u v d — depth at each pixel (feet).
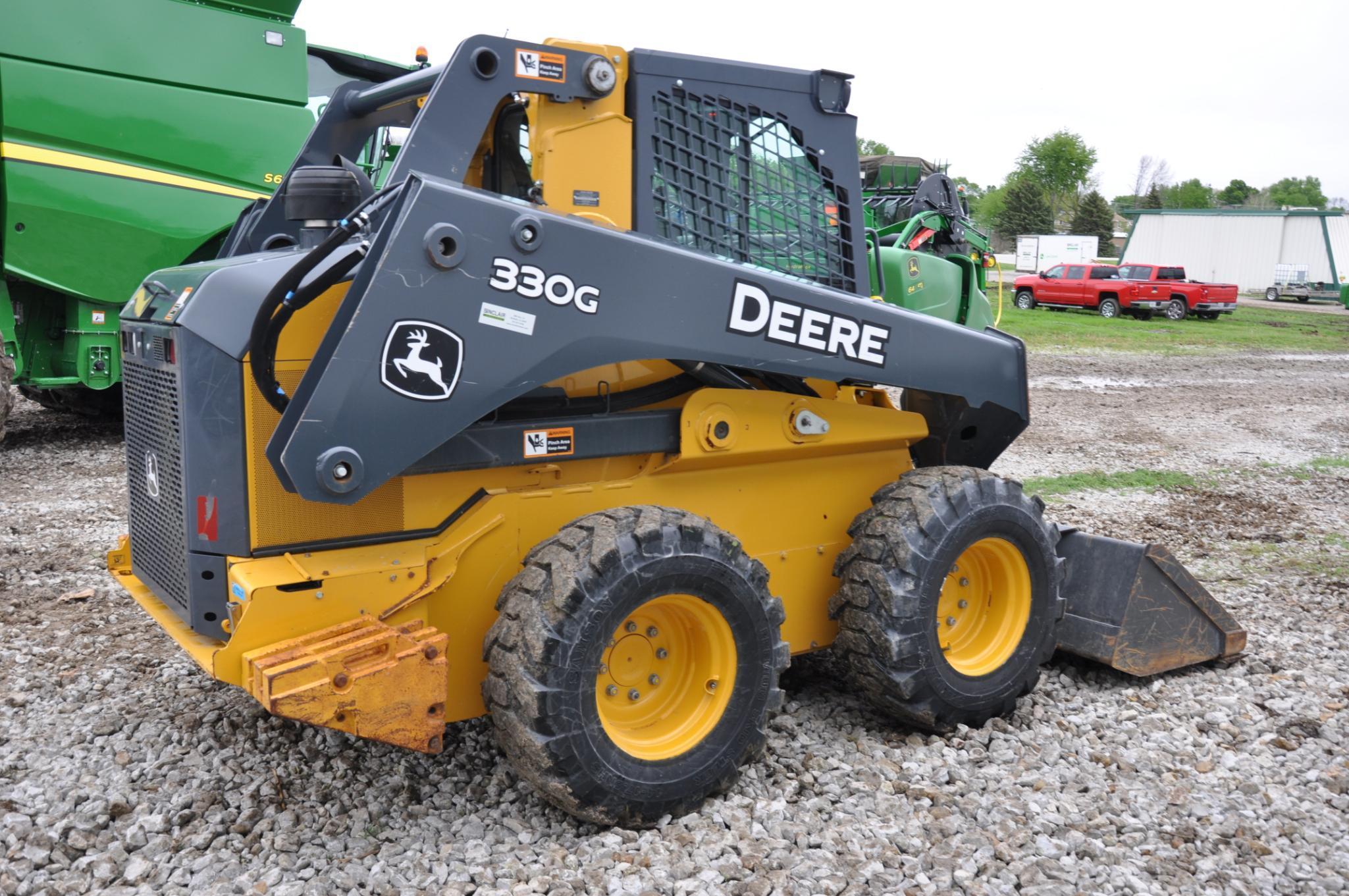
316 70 33.27
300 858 10.03
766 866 10.00
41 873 9.75
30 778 11.51
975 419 14.65
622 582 9.96
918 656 12.22
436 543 10.64
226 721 12.89
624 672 10.85
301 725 12.86
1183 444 38.01
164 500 10.83
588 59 10.87
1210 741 13.19
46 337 29.58
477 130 10.48
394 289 9.16
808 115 12.55
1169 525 25.31
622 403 11.71
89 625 16.40
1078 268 102.78
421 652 9.79
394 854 10.18
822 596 13.43
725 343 10.99
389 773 11.75
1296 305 133.08
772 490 12.78
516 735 9.89
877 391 14.06
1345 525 25.72
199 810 10.87
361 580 10.04
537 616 9.83
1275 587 20.03
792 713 13.53
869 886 9.82
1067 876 10.02
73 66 27.37
